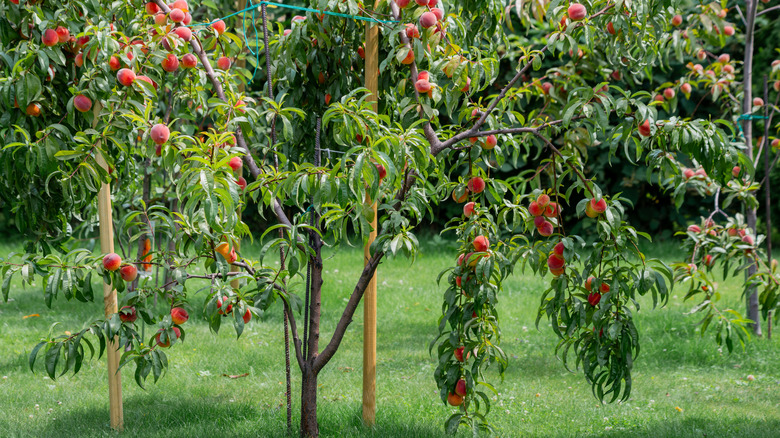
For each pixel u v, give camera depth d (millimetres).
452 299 2861
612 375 2660
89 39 2859
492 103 2773
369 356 3271
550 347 4855
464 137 2742
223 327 5340
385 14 3051
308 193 2412
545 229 2713
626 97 2373
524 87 2951
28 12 2900
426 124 2857
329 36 3150
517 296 6477
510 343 4953
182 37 2803
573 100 2398
